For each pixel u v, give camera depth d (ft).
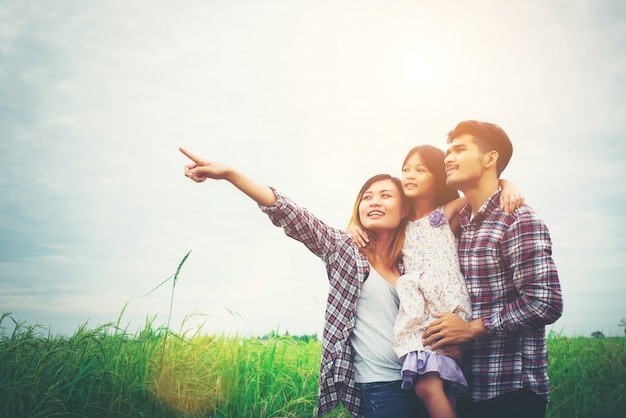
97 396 8.82
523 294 7.49
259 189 8.34
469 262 8.07
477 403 7.80
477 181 8.32
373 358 8.15
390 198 8.86
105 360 9.62
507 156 8.55
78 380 8.98
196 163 8.31
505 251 7.77
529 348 7.64
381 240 9.04
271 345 12.52
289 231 8.46
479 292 7.91
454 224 8.79
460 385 7.47
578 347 16.96
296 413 10.52
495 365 7.68
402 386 7.59
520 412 7.50
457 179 8.29
